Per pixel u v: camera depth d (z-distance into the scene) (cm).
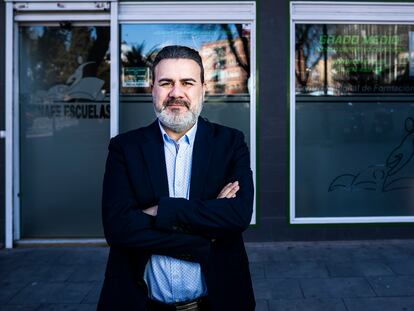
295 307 356
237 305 159
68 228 544
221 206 153
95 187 543
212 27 528
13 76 527
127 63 530
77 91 539
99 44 536
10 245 526
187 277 161
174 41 529
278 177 527
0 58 524
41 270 452
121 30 529
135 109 532
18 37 535
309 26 530
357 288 392
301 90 534
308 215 540
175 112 160
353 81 535
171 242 151
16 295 388
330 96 535
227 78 530
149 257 160
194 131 169
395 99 538
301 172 539
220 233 154
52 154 542
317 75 534
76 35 536
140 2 524
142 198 161
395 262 457
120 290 156
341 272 432
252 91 524
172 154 167
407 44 535
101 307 156
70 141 542
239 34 528
